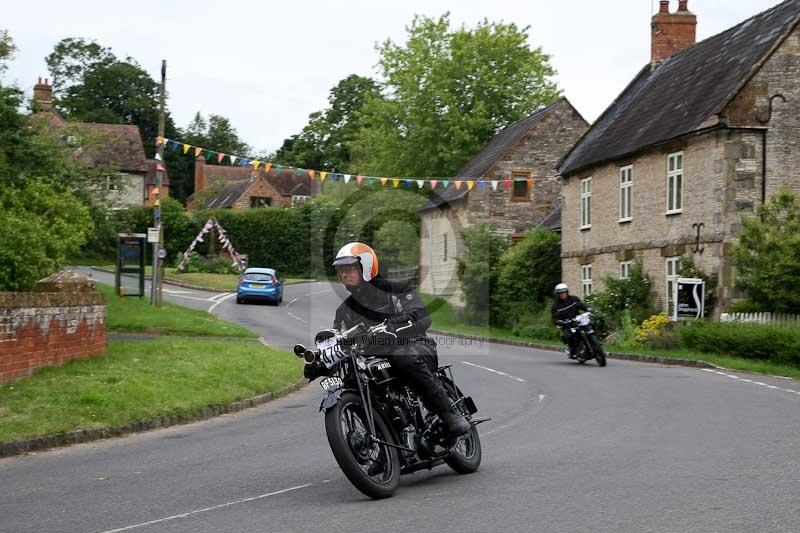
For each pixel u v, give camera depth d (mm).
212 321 27500
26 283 18625
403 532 5953
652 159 29406
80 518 6641
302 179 92125
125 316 26047
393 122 55562
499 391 15523
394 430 7555
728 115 25453
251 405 14273
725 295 25234
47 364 13641
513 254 37531
